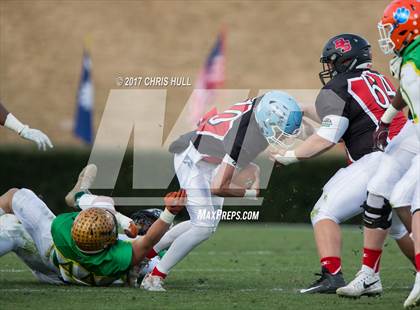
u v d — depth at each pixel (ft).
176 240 75.66
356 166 74.64
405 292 74.79
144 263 79.20
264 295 71.41
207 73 179.42
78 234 72.08
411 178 66.08
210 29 207.82
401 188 66.18
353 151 76.02
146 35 207.21
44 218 76.13
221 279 85.61
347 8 207.72
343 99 75.10
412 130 69.26
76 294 70.74
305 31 205.98
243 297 70.03
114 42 205.98
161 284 75.41
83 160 160.56
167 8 211.82
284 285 80.43
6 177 160.04
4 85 201.46
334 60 78.13
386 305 65.87
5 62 204.64
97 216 72.38
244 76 195.62
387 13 68.28
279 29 206.80
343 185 73.67
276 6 210.59
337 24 205.87
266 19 208.54
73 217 75.15
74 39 207.31
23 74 203.31
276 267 96.94
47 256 75.87
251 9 210.38
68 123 194.39
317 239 73.36
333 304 66.28
